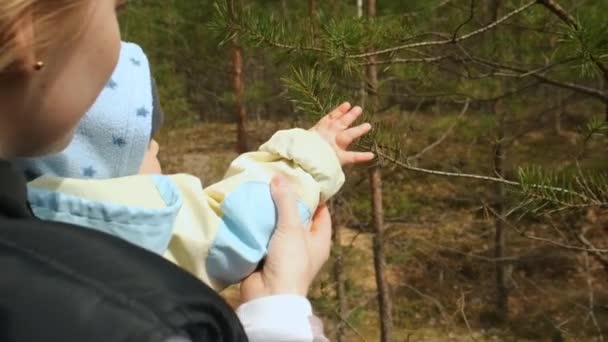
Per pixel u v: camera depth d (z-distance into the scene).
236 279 1.14
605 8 3.06
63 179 0.98
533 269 8.57
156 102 1.36
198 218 1.14
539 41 3.83
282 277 1.10
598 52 2.07
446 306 8.25
